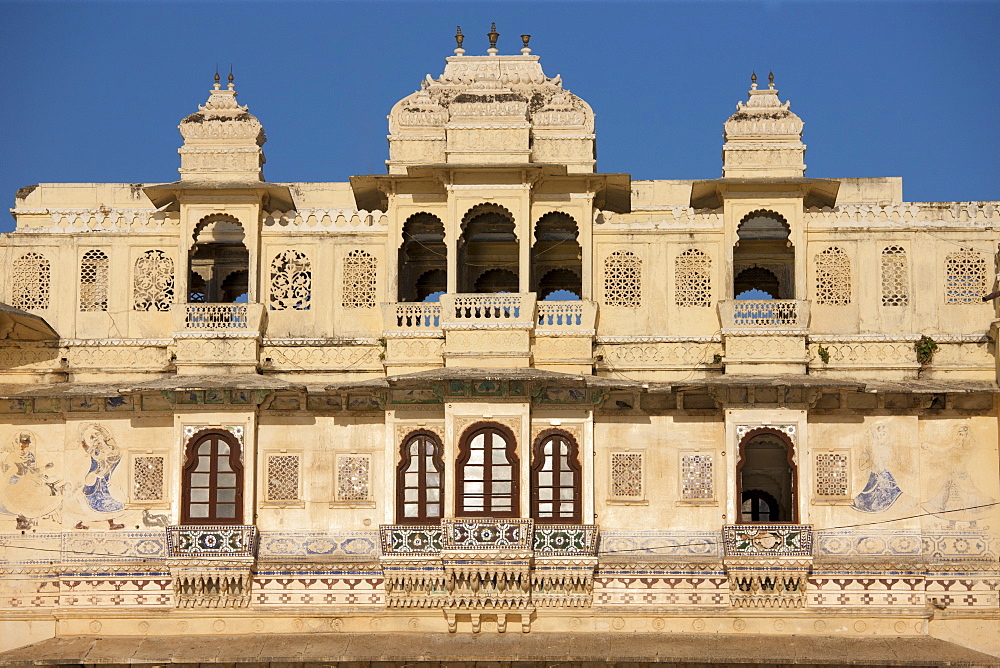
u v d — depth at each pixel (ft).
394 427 95.96
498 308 96.43
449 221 97.30
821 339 96.99
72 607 95.91
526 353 95.55
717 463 96.12
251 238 98.89
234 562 93.81
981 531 95.20
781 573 92.63
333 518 96.78
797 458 93.86
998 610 93.91
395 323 97.55
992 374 96.63
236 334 97.50
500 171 97.25
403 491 95.45
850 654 90.43
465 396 93.97
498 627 94.32
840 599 94.17
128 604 95.86
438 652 91.61
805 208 99.09
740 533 93.04
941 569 94.48
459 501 93.09
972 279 98.07
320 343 98.32
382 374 97.91
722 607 94.43
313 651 92.07
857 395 96.43
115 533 97.09
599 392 95.86
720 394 94.68
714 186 97.81
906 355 96.89
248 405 95.96
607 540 95.81
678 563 94.68
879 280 98.12
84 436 98.22
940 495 95.71
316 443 97.40
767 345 95.91
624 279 98.89
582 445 95.40
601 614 94.84
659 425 96.63
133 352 99.25
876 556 94.99
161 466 97.50
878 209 98.68
